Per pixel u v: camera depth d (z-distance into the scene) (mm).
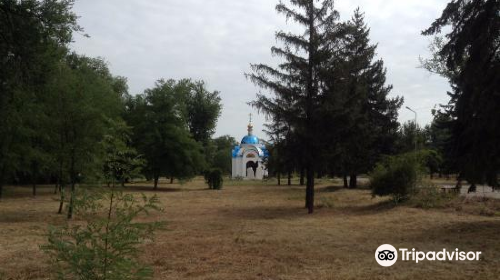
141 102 42250
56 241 4246
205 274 8094
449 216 16578
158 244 11219
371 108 35656
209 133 72938
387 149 36375
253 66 20484
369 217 17422
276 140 20812
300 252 10188
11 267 8664
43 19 15219
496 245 10547
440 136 49781
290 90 20203
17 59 15023
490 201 19531
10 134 23859
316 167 20281
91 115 18031
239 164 75125
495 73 12000
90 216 4621
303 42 20031
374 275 7988
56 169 18984
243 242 11570
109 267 4242
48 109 18062
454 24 13117
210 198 29953
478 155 12805
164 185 50500
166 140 40844
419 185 21078
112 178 4824
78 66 42062
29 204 24094
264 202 26656
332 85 19766
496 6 12070
